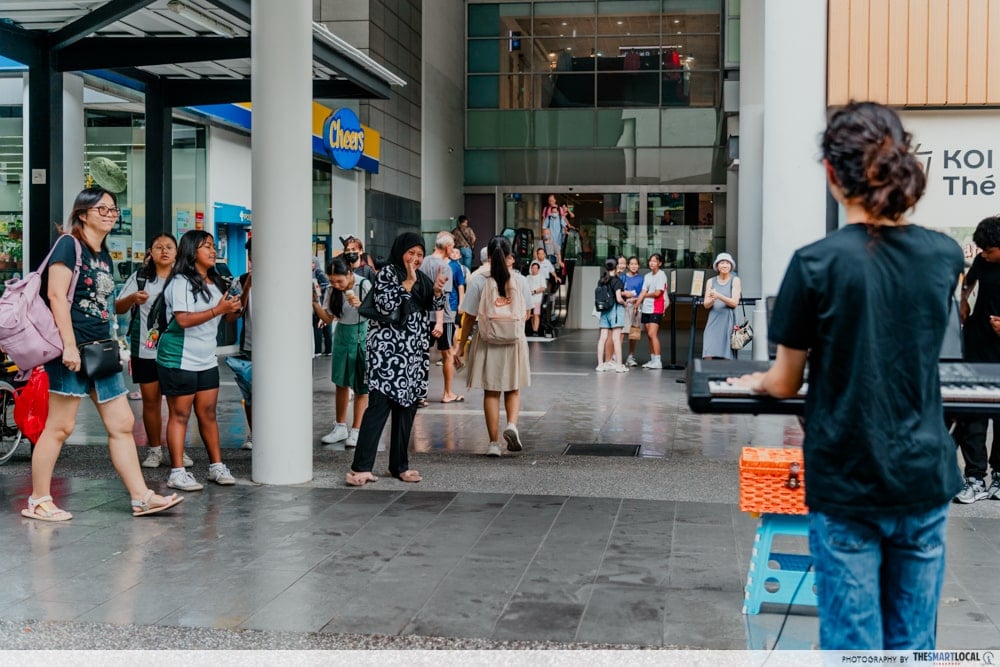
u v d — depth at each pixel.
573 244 29.14
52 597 4.68
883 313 2.64
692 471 7.64
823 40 10.34
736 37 18.12
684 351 19.22
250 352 8.47
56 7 9.33
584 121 29.03
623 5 28.83
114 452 6.18
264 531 5.85
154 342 7.59
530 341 22.14
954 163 8.87
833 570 2.71
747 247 16.38
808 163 10.45
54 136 10.34
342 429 9.00
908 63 8.89
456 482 7.22
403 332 7.11
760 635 4.18
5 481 7.23
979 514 6.33
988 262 6.48
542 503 6.56
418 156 24.88
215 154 16.11
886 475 2.63
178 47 10.24
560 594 4.71
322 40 11.07
